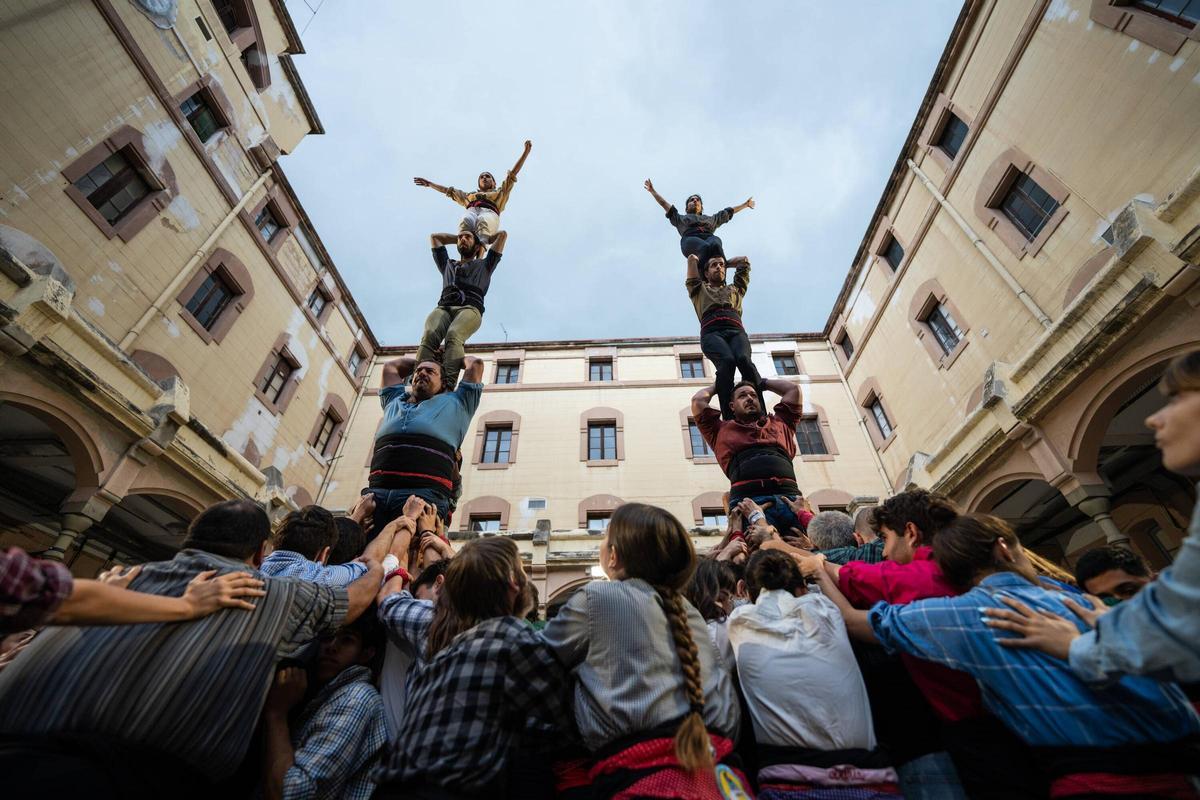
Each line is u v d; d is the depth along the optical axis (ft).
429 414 12.79
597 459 45.39
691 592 8.59
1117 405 22.88
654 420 47.47
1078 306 22.95
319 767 5.67
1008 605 5.55
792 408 15.37
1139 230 20.17
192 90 30.50
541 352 52.90
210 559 5.87
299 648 6.71
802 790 5.61
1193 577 3.74
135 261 27.12
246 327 35.19
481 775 5.01
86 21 24.80
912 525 8.09
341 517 9.89
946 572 6.61
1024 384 26.32
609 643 5.44
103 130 25.55
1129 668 4.17
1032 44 27.27
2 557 3.78
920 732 6.90
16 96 22.15
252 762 6.41
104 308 25.48
